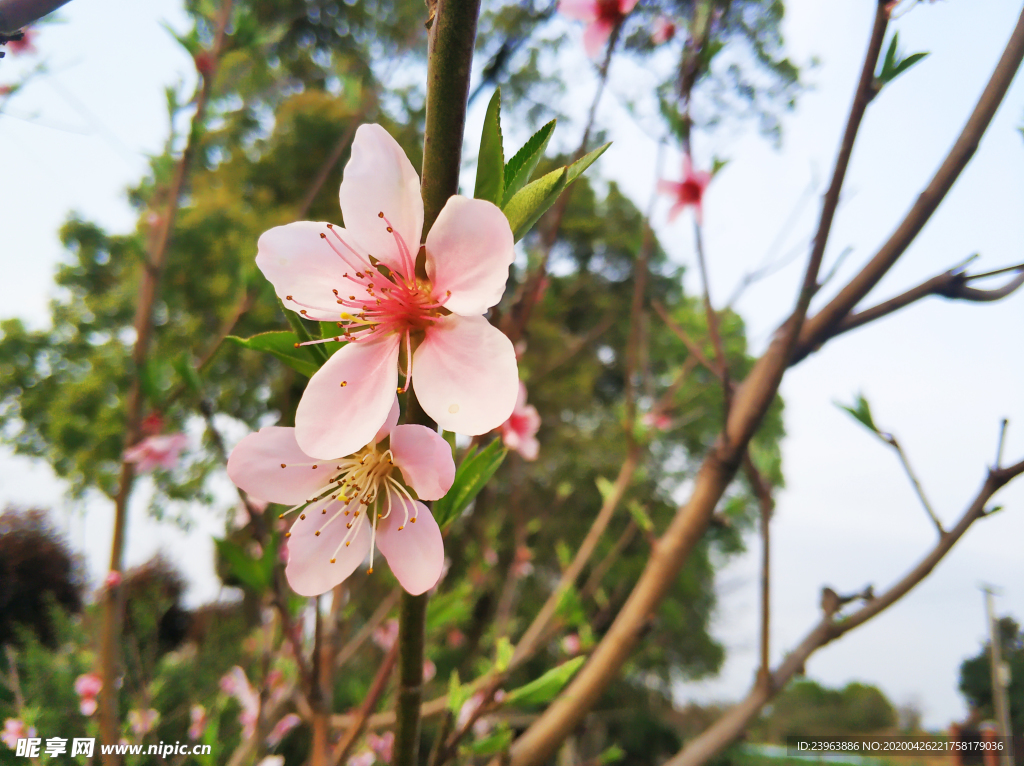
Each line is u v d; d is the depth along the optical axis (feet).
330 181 3.54
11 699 1.03
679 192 0.71
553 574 3.74
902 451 0.41
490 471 0.29
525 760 0.43
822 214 0.40
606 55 0.53
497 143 0.25
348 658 0.68
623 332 4.41
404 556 0.27
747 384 0.48
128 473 0.87
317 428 0.27
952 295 0.43
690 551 0.47
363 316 0.28
